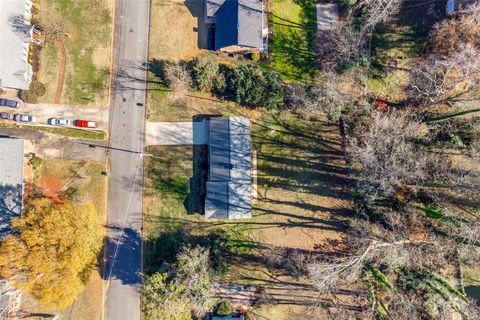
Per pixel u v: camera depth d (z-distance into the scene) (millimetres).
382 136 41062
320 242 44594
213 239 44188
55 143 44938
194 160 44969
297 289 44156
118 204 44625
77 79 45500
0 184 42438
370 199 43125
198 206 44562
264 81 43406
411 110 44719
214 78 43781
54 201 43562
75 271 38594
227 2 43406
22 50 43562
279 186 45062
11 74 43250
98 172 44812
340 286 43781
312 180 45188
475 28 41844
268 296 44156
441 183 42531
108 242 44344
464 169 44219
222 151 43188
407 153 41594
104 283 44062
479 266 43312
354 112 44656
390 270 41469
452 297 40906
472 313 39938
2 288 40500
